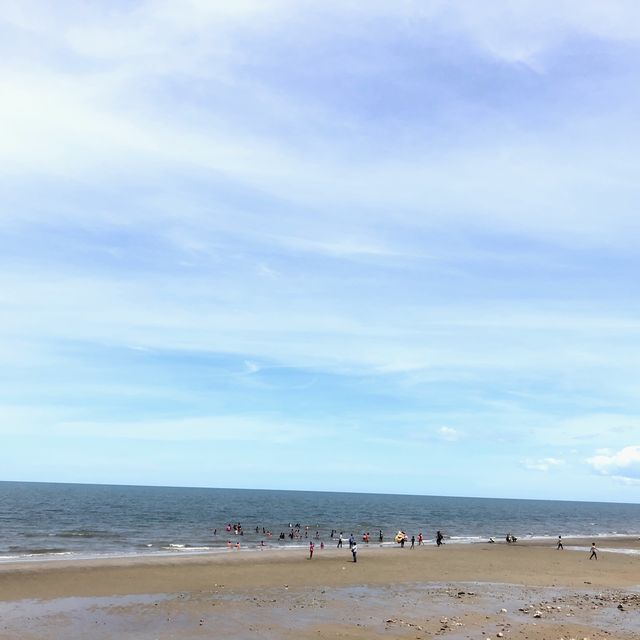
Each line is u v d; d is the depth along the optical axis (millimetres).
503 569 48250
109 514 126438
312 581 39281
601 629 25250
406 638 23594
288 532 92750
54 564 44031
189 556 52375
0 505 146625
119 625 26094
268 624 26203
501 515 182875
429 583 39312
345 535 91625
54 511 130625
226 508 167000
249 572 42812
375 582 39312
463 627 25469
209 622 26625
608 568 51750
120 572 40906
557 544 77938
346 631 24844
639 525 162500
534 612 28938
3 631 24797
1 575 38125
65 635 24406
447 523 133500
